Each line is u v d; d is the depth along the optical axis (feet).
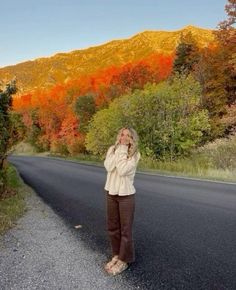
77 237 22.18
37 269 16.69
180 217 26.20
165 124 81.71
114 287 14.51
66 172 73.87
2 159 40.60
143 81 176.35
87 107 161.07
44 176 65.72
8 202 34.14
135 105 86.99
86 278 15.51
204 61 125.08
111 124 93.30
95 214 29.25
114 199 16.22
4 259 18.15
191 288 14.26
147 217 26.63
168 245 19.70
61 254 18.81
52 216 28.89
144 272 15.98
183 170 65.36
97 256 18.34
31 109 273.54
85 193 41.47
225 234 21.36
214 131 106.01
